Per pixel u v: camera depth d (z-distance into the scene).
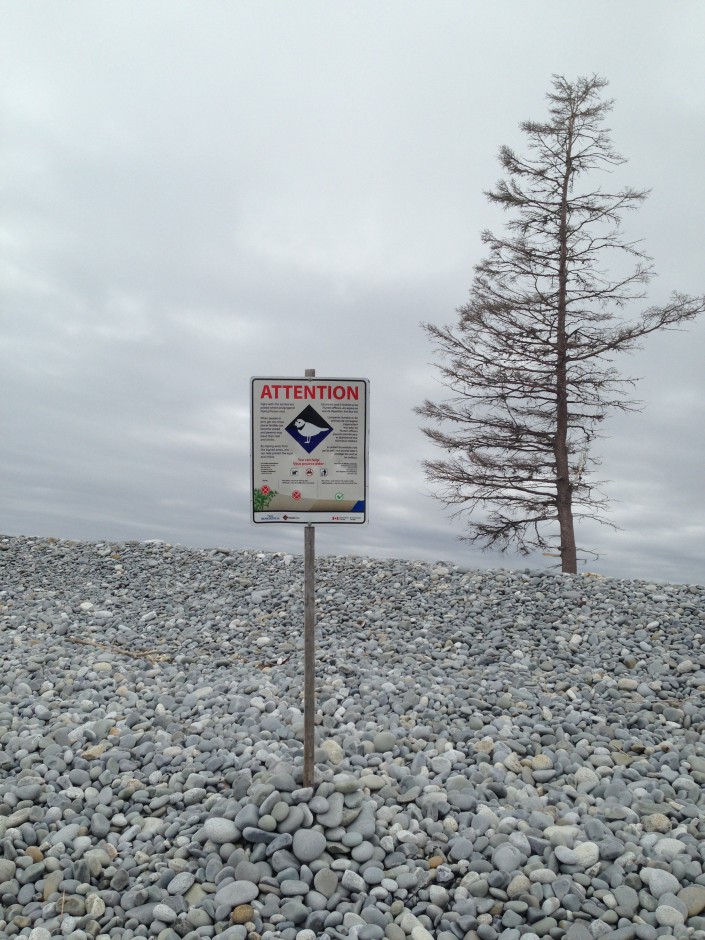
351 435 5.39
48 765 5.94
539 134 18.08
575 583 11.84
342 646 9.85
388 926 4.43
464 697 7.66
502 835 5.01
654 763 6.22
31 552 14.64
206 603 12.03
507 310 17.64
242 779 5.49
